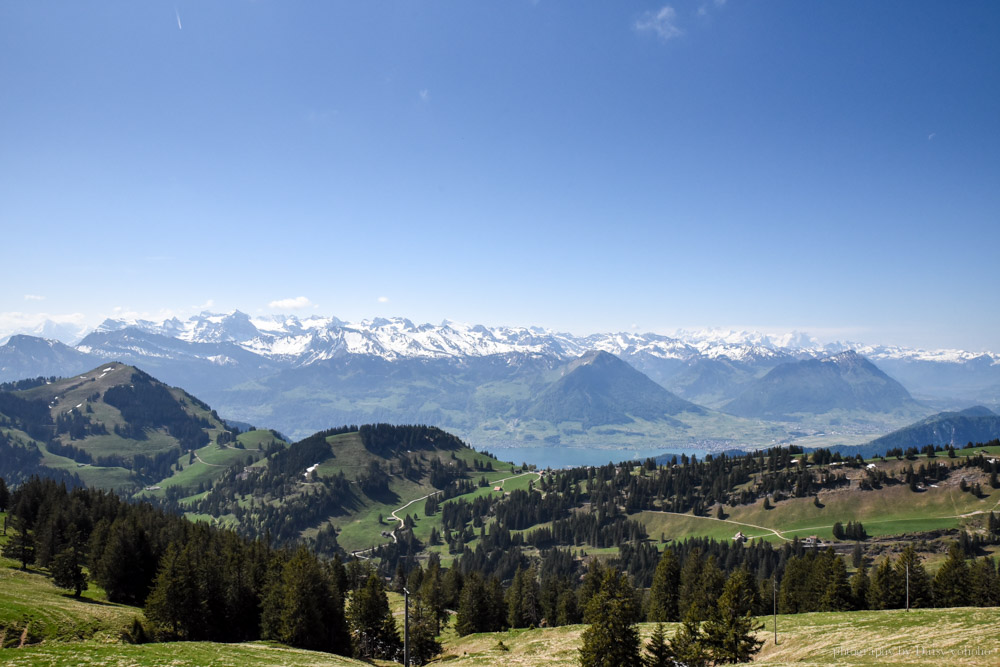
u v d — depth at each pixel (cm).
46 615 8325
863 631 7844
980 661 5478
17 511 14875
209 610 9644
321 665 6600
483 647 10619
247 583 10512
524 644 10162
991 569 11950
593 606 7025
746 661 7312
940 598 11794
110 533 12344
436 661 10031
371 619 10200
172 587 9138
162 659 5841
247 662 6200
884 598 11719
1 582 10325
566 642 9769
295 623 8931
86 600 10356
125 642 8269
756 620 9269
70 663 5425
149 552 11700
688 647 7388
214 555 10912
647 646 7319
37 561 12394
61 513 14138
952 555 12075
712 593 11406
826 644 7531
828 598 12000
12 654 5566
